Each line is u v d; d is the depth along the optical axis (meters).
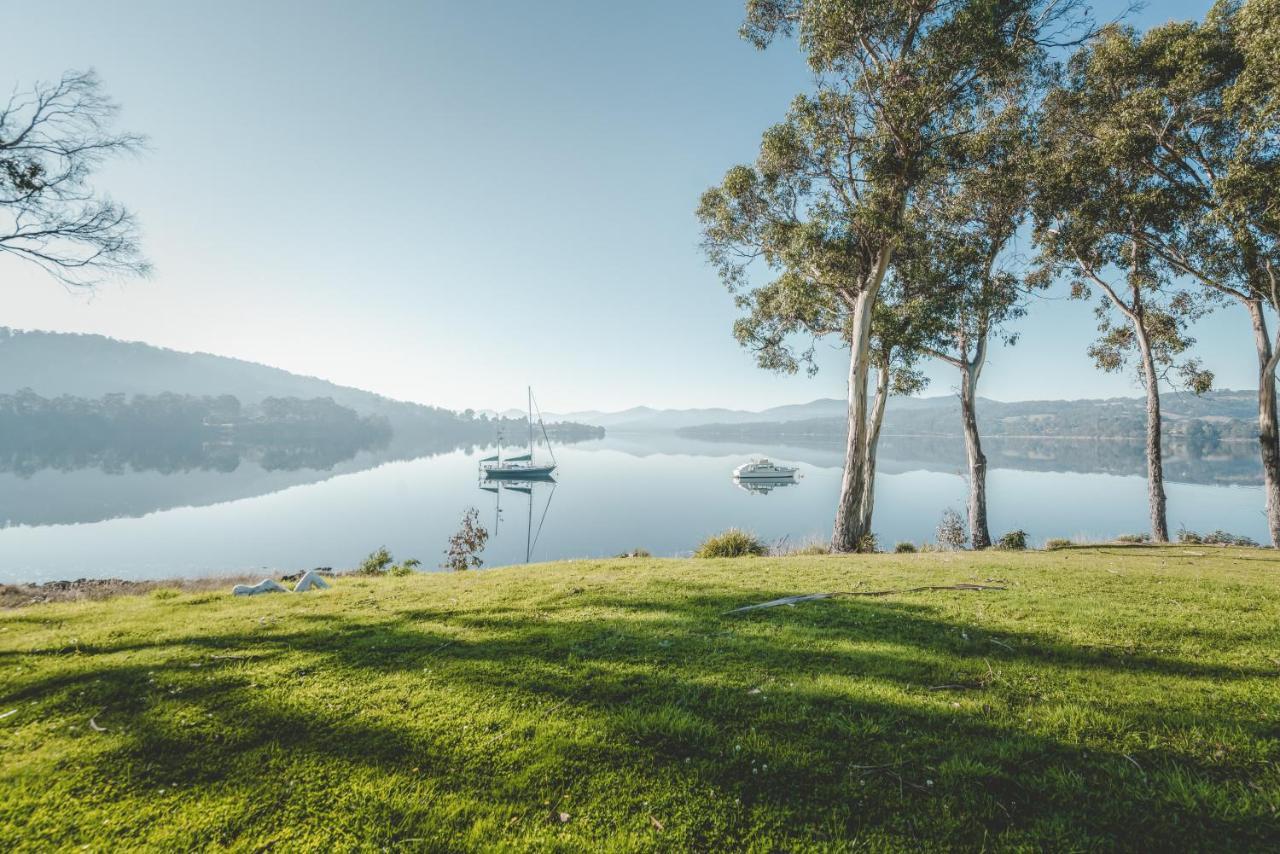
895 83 13.59
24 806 2.87
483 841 2.66
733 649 5.17
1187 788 2.92
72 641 5.59
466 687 4.31
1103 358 21.89
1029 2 13.05
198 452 126.25
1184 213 14.73
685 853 2.58
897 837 2.66
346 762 3.28
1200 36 13.72
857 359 15.66
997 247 17.42
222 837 2.67
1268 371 15.69
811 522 37.94
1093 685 4.22
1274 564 10.57
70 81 9.34
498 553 29.73
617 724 3.67
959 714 3.78
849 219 14.41
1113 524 31.81
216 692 4.25
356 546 30.64
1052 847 2.59
